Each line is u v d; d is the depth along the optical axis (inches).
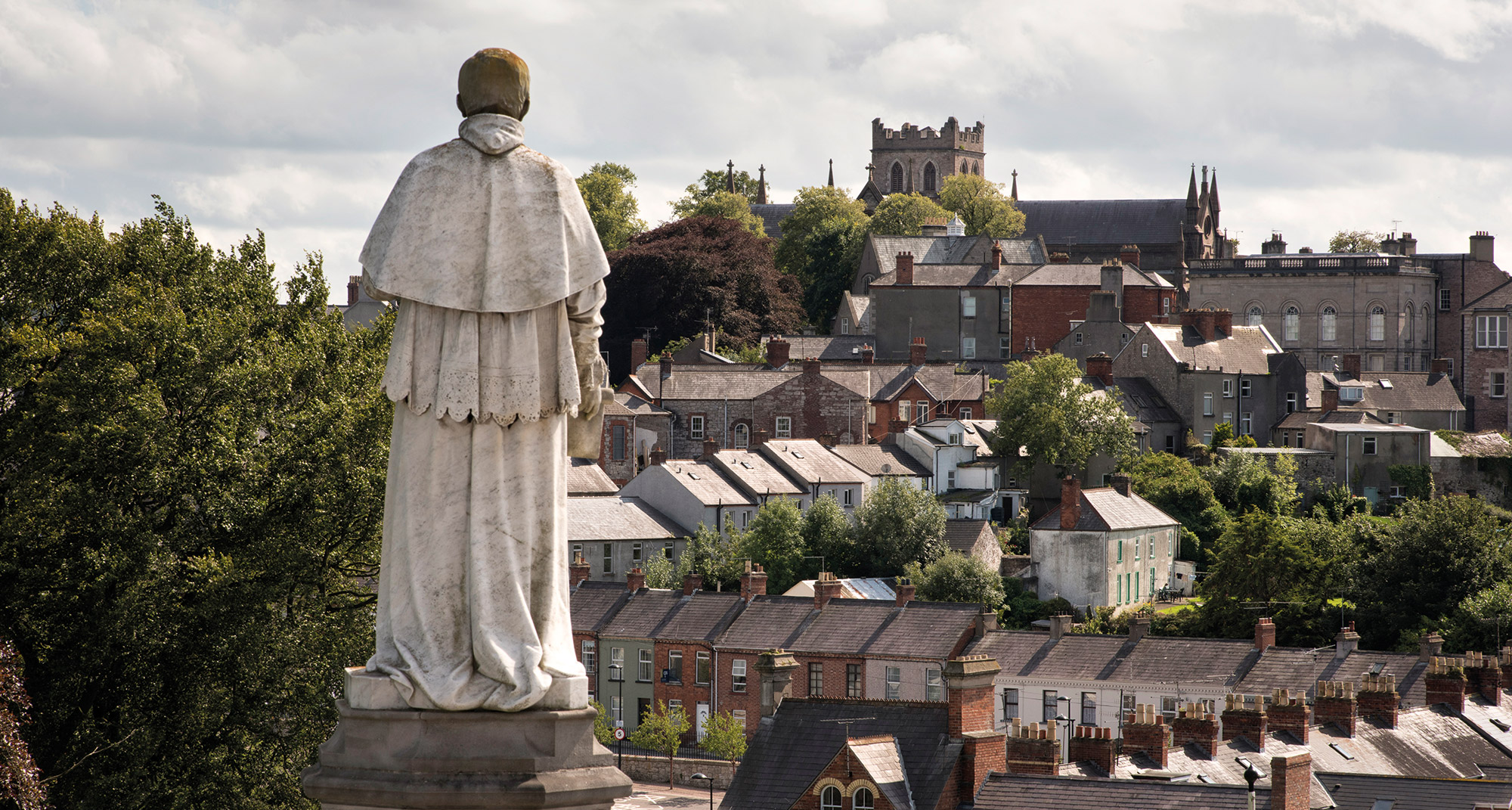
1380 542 7711.6
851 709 3535.9
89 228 3161.9
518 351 823.7
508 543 830.5
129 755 2541.8
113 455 2706.7
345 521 2807.6
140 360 2881.4
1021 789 3221.0
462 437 830.5
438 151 829.2
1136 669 6466.5
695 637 7440.9
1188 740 3727.9
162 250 3265.3
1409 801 3225.9
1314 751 3843.5
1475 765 4062.5
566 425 869.8
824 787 3316.9
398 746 816.3
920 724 3420.3
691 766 7071.9
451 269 814.5
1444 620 7175.2
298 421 2901.1
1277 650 6314.0
